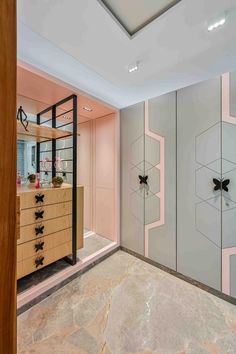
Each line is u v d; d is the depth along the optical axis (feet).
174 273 6.59
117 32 4.88
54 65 6.51
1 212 1.51
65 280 6.06
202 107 5.74
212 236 5.64
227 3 3.99
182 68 6.68
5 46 1.53
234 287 5.22
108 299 5.37
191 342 4.06
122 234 8.57
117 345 3.98
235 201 5.16
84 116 9.29
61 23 4.58
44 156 9.36
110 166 8.95
